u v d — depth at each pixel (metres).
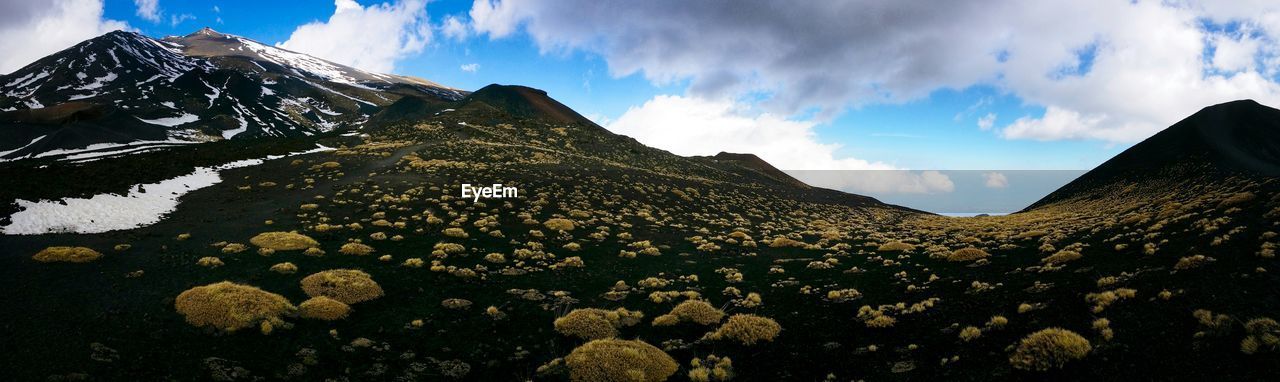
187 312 26.27
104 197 48.69
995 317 25.34
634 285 39.06
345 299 30.73
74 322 24.41
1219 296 21.89
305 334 25.89
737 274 41.72
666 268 44.91
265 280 33.19
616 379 22.75
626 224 64.56
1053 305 26.14
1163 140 117.81
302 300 30.34
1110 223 51.22
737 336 27.89
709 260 48.94
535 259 44.41
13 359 20.56
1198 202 51.00
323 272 34.56
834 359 24.59
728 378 23.42
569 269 42.38
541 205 70.50
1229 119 115.00
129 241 38.72
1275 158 95.06
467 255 43.81
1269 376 15.82
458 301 32.16
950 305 29.89
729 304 34.62
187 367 21.61
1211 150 96.25
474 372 23.77
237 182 67.06
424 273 37.78
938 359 22.91
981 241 53.03
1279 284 21.73
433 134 135.25
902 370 22.41
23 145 148.88
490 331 28.42
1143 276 27.39
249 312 26.50
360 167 86.06
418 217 56.34
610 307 33.44
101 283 29.66
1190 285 23.89
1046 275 32.75
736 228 72.62
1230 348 17.84
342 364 23.39
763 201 110.25
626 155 150.12
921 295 33.09
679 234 63.38
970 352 22.83
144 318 25.66
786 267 45.75
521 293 34.97
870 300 33.34
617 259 47.19
